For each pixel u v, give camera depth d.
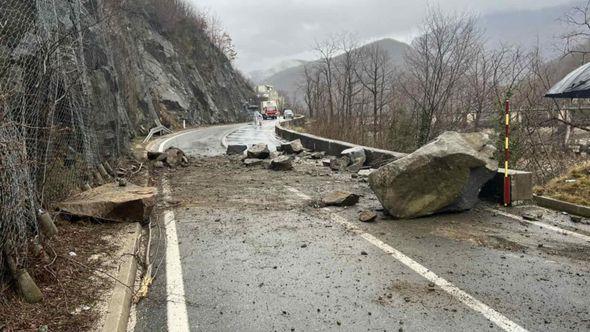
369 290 4.50
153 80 42.12
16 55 5.75
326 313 4.03
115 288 4.39
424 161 7.00
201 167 13.74
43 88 6.40
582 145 18.55
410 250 5.66
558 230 6.41
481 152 7.51
